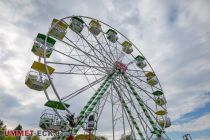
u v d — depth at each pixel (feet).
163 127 104.94
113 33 108.88
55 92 74.79
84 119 78.07
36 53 83.25
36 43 82.94
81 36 92.38
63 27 88.74
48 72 76.48
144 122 97.91
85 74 87.25
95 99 85.51
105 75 94.84
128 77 101.04
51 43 84.12
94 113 81.76
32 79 76.13
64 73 81.92
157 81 112.78
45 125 73.20
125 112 97.55
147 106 102.32
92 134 80.18
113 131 92.89
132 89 100.37
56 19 87.97
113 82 97.30
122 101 97.45
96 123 77.05
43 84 77.61
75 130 73.82
